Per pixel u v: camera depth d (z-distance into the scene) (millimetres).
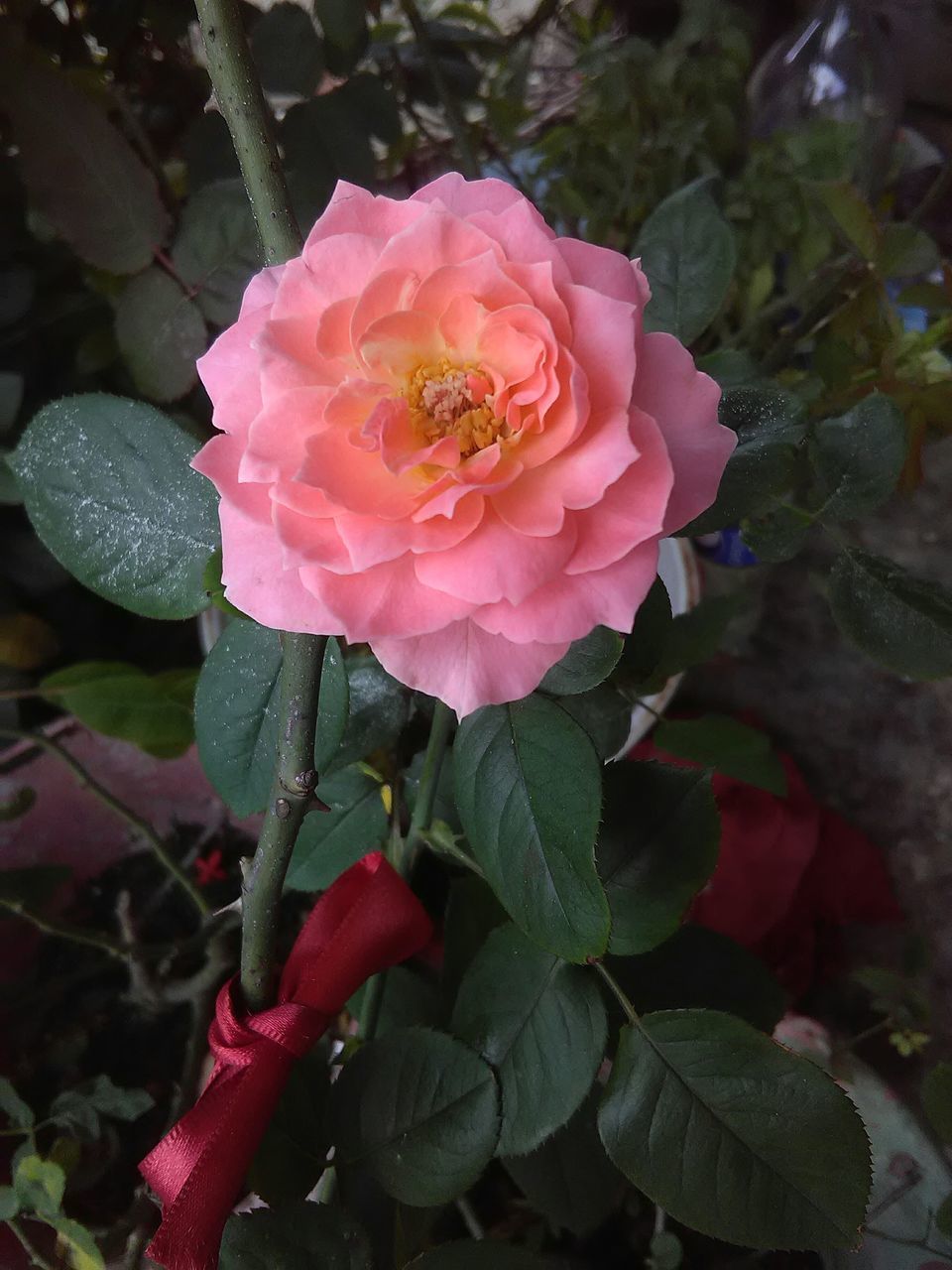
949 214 466
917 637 210
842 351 272
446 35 385
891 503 495
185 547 202
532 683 144
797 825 365
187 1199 175
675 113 395
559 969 203
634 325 140
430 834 222
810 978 373
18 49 256
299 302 146
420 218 140
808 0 539
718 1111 180
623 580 140
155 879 328
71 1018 301
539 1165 229
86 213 264
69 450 203
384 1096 200
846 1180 173
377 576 138
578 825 176
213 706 208
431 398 143
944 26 521
